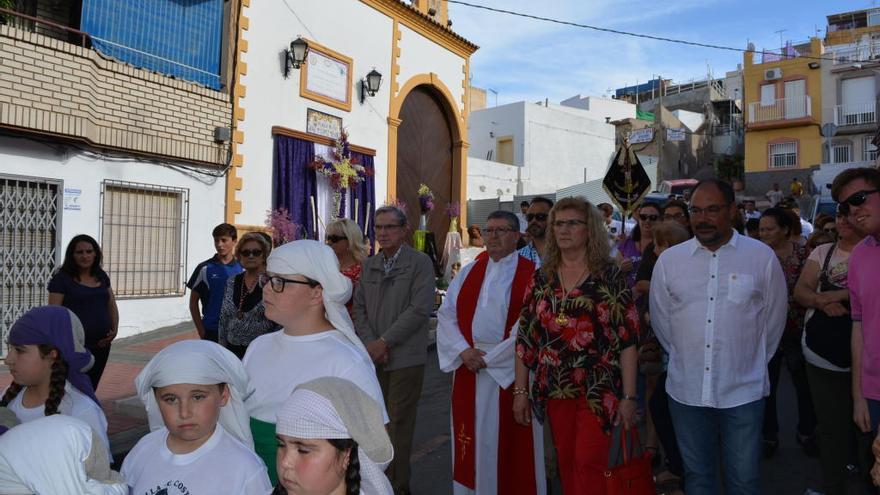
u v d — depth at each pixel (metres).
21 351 3.14
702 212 3.73
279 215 12.77
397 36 16.39
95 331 5.71
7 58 8.74
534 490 4.41
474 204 27.19
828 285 4.23
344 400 1.94
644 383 5.54
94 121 9.87
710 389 3.73
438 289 13.08
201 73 12.04
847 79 31.98
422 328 4.94
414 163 17.73
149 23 11.27
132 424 6.39
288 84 13.40
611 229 12.41
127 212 10.73
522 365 4.09
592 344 3.70
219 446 2.57
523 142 30.91
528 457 4.43
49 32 10.75
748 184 33.81
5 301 9.18
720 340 3.74
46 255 9.62
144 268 10.98
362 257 5.40
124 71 10.38
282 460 1.93
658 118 37.25
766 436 5.66
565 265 3.90
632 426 3.66
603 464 3.61
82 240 5.73
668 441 4.91
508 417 4.46
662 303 4.01
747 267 3.77
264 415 2.91
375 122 15.83
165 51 11.52
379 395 2.84
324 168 13.93
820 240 7.21
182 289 11.52
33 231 9.50
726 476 3.78
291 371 2.89
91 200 10.18
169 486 2.49
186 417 2.47
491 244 4.59
